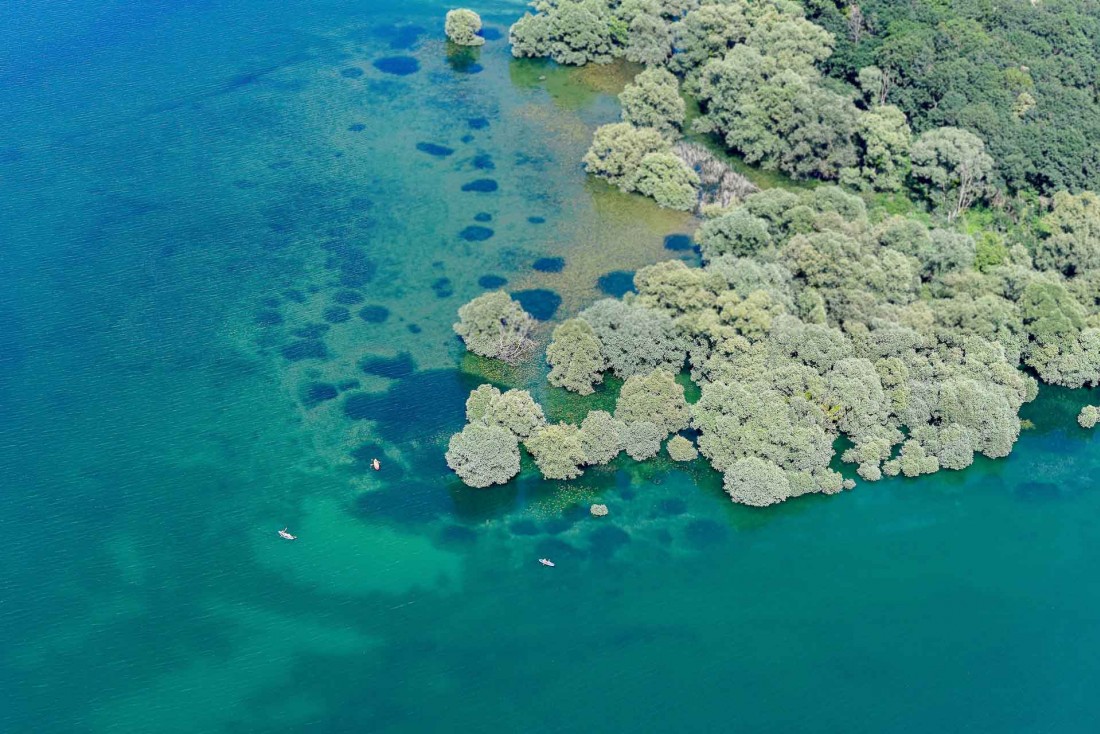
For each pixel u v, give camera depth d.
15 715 154.12
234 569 175.62
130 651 163.25
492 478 188.62
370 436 198.62
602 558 180.88
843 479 194.62
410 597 173.25
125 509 183.75
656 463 196.38
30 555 175.50
